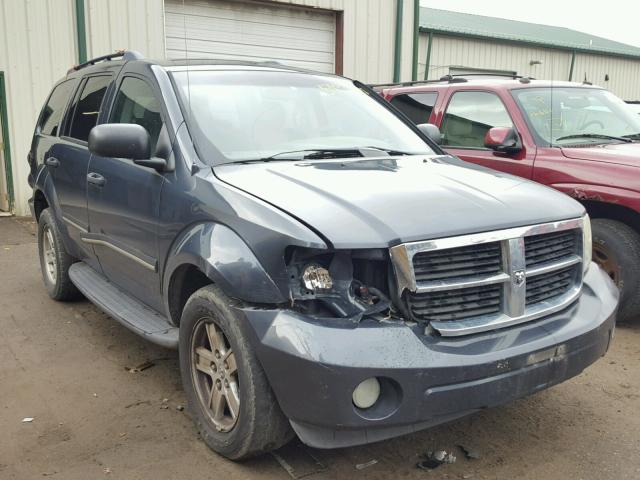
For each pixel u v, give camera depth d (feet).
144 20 36.06
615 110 20.98
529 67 67.82
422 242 8.91
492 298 9.56
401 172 11.43
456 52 61.87
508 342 9.19
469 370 8.68
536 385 9.39
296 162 11.71
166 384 13.35
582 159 17.35
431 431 11.44
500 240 9.47
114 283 14.99
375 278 9.20
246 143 12.10
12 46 32.53
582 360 9.98
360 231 8.93
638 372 14.14
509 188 11.03
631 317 16.89
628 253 16.28
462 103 21.58
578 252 10.88
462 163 13.26
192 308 10.52
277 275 9.03
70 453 10.63
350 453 10.68
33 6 32.86
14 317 17.53
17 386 13.21
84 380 13.52
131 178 12.68
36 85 33.40
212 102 12.60
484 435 11.32
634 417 12.04
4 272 22.44
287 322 8.84
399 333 8.70
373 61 45.60
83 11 34.12
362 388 8.55
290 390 8.77
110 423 11.66
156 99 12.71
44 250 19.24
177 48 38.17
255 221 9.44
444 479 9.95
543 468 10.28
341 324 8.73
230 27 39.88
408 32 47.01
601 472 10.18
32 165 19.71
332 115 13.91
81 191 15.23
